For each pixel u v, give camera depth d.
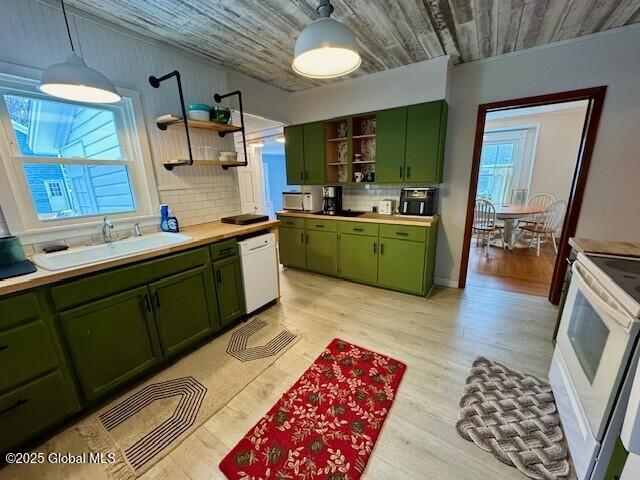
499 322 2.50
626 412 0.90
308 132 3.61
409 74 2.83
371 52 2.49
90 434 1.47
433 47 2.42
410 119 2.87
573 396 1.30
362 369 1.92
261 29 2.07
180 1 1.71
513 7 1.81
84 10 1.81
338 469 1.26
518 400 1.62
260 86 3.25
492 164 6.07
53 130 1.82
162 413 1.59
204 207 2.72
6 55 1.56
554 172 5.37
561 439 1.38
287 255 4.02
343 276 3.51
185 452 1.36
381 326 2.47
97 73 1.48
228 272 2.35
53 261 1.64
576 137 5.11
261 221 2.74
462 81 2.82
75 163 1.92
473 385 1.75
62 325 1.43
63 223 1.88
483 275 3.69
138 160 2.23
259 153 5.99
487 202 4.63
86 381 1.55
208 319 2.21
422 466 1.27
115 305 1.63
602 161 2.37
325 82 3.31
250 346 2.21
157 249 1.80
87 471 1.29
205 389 1.76
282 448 1.37
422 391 1.71
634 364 0.94
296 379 1.84
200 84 2.58
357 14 1.88
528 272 3.78
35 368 1.35
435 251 3.28
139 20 1.94
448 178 3.10
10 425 1.30
